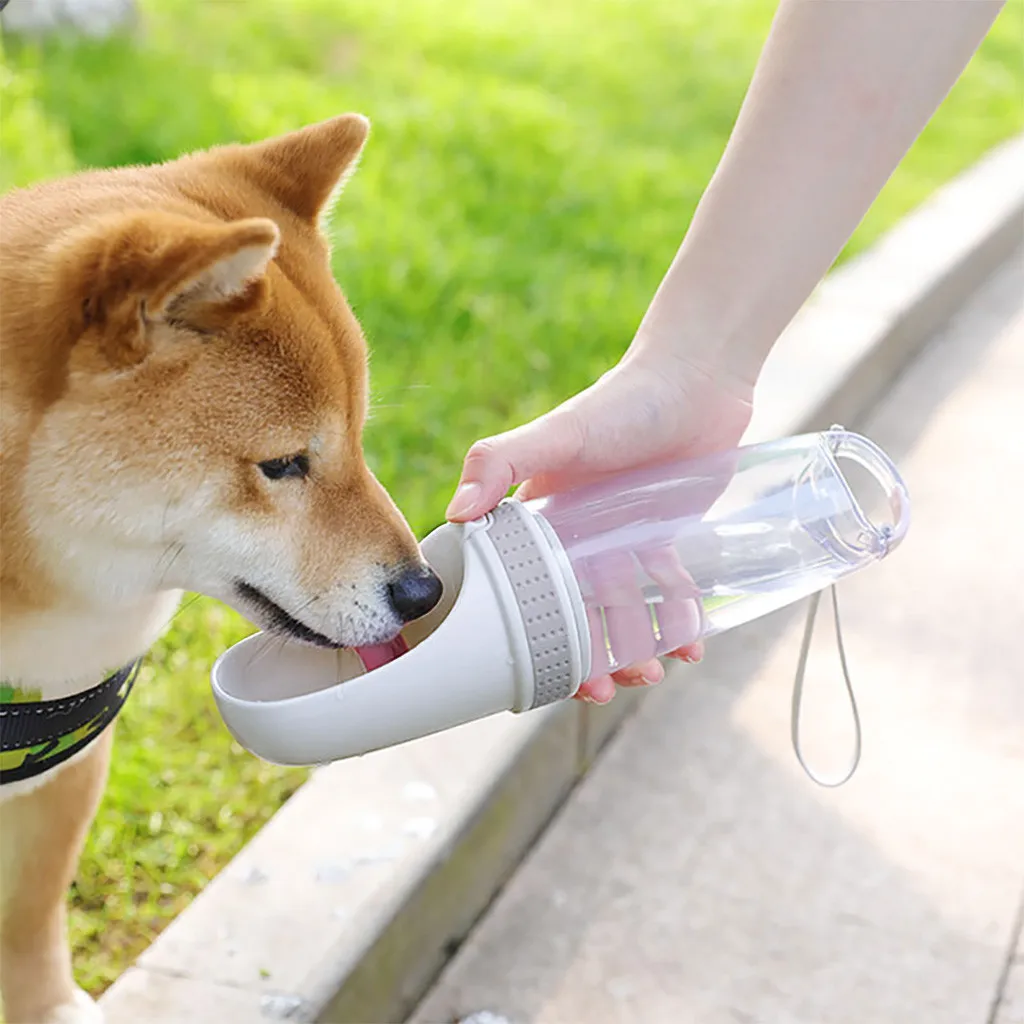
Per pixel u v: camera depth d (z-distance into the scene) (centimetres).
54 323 74
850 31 79
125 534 77
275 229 72
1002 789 101
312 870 89
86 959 90
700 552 78
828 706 107
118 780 96
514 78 196
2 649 78
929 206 171
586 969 91
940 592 117
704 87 201
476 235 151
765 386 125
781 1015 89
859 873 96
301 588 79
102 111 156
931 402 141
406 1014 89
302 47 191
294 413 79
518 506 74
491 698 72
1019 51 244
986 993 90
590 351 133
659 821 99
